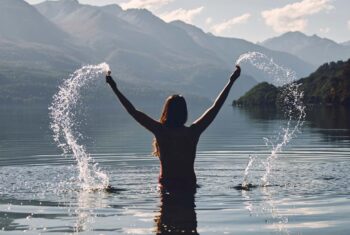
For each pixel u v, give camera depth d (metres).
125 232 7.35
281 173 12.91
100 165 14.94
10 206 9.09
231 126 34.94
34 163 15.38
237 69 10.61
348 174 12.71
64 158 16.73
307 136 25.55
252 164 14.93
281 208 8.82
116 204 9.16
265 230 7.46
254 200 9.48
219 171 13.43
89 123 45.81
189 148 10.36
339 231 7.39
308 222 7.89
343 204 9.11
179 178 10.35
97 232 7.38
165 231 7.37
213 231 7.38
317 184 11.19
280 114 55.78
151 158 16.83
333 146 20.12
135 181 11.80
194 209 8.73
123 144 22.44
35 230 7.53
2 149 19.83
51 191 10.49
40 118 56.12
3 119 53.19
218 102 10.48
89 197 9.86
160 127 10.28
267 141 22.95
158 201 9.38
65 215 8.39
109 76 10.07
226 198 9.63
